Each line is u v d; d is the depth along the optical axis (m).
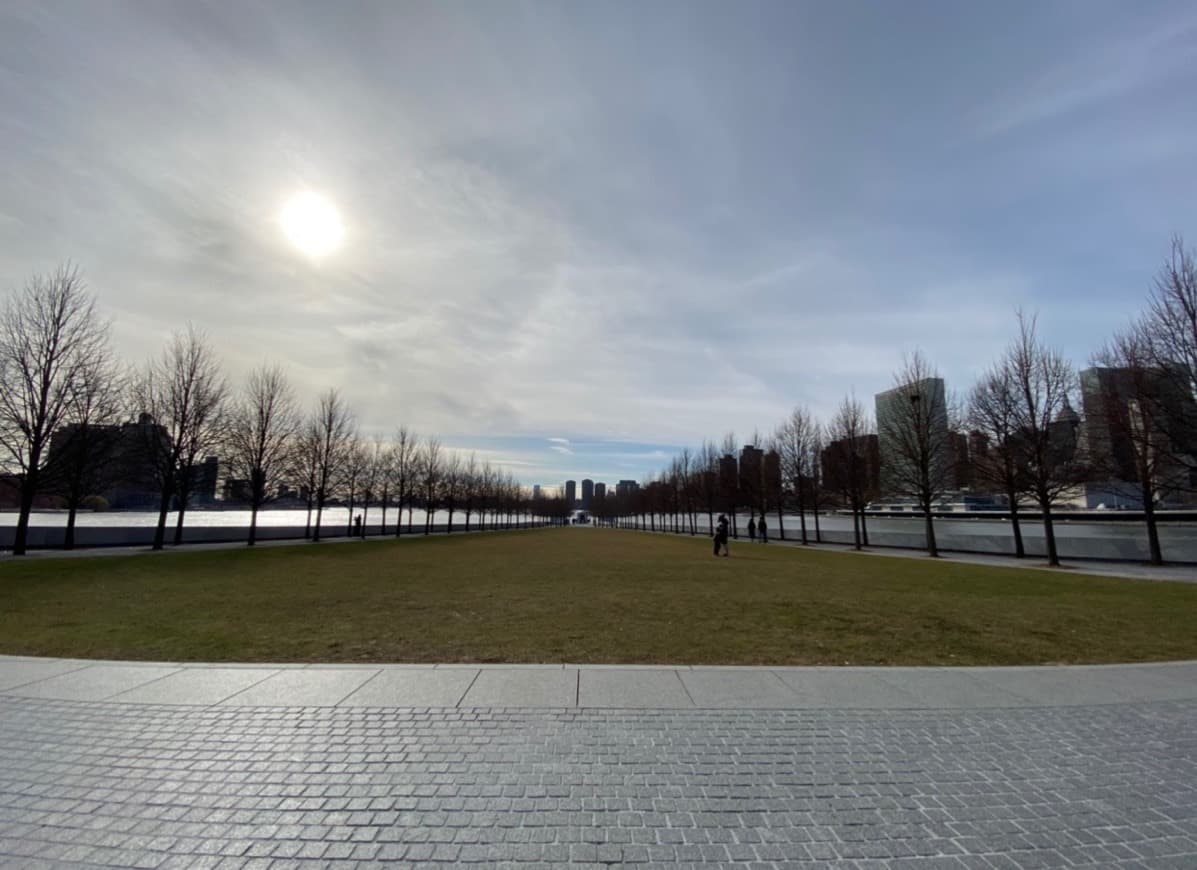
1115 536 30.05
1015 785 4.27
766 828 3.63
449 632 9.12
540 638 8.77
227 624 9.58
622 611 11.34
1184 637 9.22
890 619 10.61
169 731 5.03
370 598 12.82
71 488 27.25
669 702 5.87
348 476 48.78
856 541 36.19
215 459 34.38
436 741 4.87
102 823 3.59
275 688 6.14
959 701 6.02
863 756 4.72
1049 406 25.36
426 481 63.81
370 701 5.79
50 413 25.53
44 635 8.62
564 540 51.97
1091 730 5.32
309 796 3.95
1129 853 3.43
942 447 32.19
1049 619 10.70
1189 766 4.62
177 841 3.40
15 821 3.60
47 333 25.31
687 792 4.07
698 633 9.25
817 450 42.84
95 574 17.06
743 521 77.50
